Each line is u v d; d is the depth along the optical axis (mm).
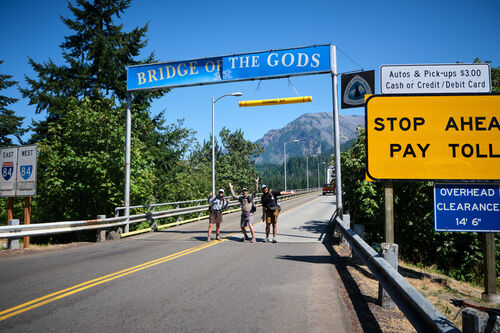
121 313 4520
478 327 2779
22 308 4734
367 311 4742
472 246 12922
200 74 13930
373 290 5879
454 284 8852
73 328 3996
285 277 6547
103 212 18094
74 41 26141
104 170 15688
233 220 19781
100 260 8445
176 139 27969
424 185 13516
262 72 13297
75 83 24281
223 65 13703
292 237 12664
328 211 25141
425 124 6445
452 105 6422
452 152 6344
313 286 5910
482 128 6320
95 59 25484
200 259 8398
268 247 10352
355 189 15422
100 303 4949
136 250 10062
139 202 18828
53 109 22719
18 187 11398
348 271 7211
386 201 6391
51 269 7398
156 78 14383
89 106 18297
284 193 11531
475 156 6293
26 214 11336
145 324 4117
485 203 6148
